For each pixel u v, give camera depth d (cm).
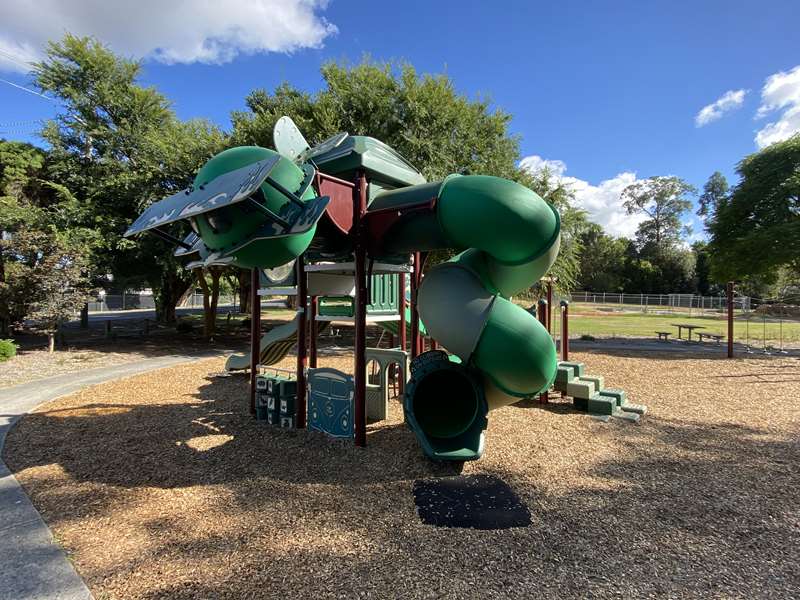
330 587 278
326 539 337
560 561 306
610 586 278
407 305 886
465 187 459
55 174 1741
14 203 1532
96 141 1773
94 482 448
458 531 348
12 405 769
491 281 503
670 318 3272
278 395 646
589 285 6719
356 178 529
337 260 648
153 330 2255
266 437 589
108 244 1577
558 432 609
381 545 328
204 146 1619
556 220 450
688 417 685
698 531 346
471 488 430
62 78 1741
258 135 1577
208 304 1923
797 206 1662
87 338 1878
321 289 750
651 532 345
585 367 1145
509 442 566
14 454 528
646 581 283
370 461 501
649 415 696
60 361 1273
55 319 1403
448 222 464
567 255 1666
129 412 720
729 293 1345
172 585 281
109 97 1773
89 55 1753
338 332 2056
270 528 354
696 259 6481
